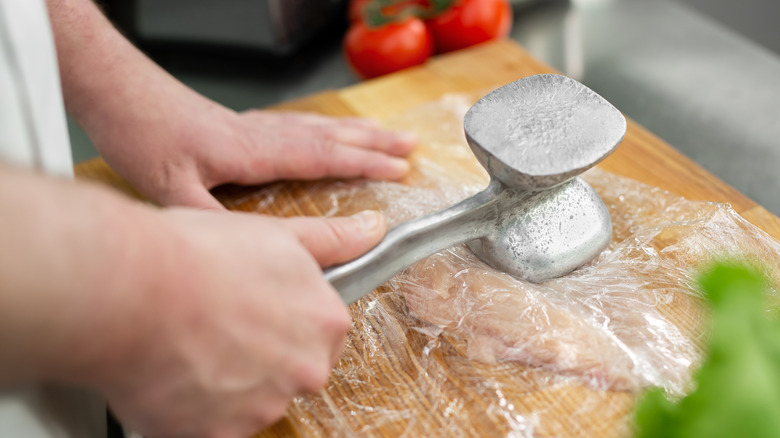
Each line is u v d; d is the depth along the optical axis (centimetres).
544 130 35
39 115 32
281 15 67
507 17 71
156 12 68
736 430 20
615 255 41
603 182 46
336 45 75
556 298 38
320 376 32
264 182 48
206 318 28
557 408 35
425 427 35
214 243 29
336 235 35
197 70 70
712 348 21
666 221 43
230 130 46
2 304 25
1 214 25
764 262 39
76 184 26
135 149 45
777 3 75
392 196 46
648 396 22
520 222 38
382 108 54
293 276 31
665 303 38
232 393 30
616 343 36
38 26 32
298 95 66
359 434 35
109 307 26
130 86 45
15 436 31
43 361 27
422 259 37
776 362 20
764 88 58
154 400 30
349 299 36
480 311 38
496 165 35
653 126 55
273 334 30
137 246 26
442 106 53
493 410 35
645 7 71
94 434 35
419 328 39
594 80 61
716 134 54
